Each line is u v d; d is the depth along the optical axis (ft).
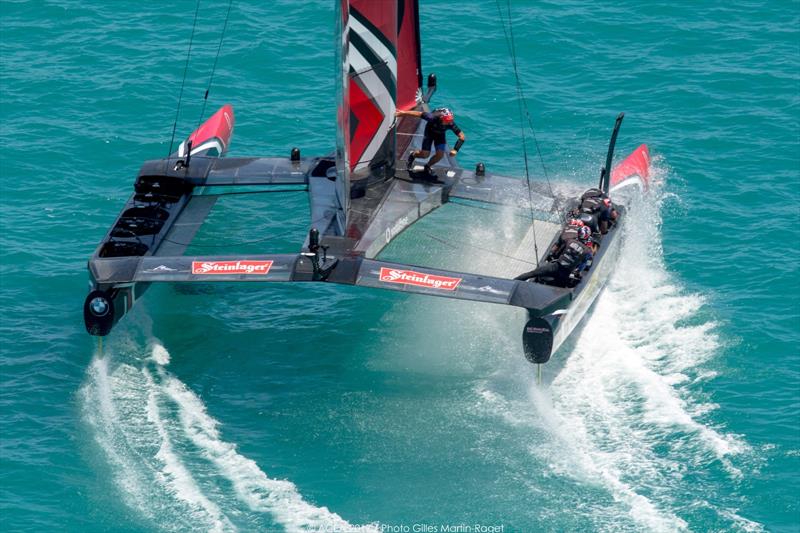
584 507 186.50
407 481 193.57
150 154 320.91
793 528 183.52
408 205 249.96
